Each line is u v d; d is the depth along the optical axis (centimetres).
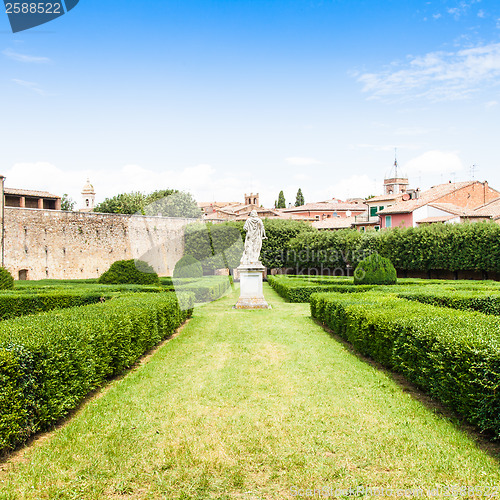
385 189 7112
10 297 1450
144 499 366
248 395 621
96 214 3678
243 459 429
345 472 401
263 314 1528
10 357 446
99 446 458
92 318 714
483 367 462
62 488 378
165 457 434
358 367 778
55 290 1666
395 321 712
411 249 3275
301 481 388
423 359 605
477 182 4825
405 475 394
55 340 533
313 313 1420
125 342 759
